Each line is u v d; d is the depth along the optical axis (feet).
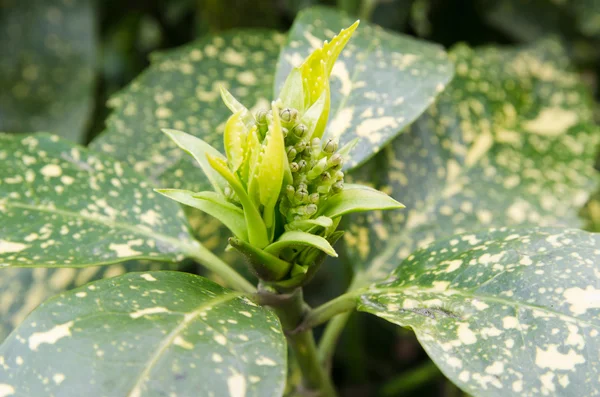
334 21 1.51
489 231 1.29
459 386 1.13
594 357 1.14
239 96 1.66
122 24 2.60
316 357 1.43
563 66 1.82
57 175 1.38
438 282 1.25
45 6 2.31
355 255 1.53
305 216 1.19
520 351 1.16
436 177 1.62
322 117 1.21
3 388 1.09
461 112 1.69
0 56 2.27
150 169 1.56
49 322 1.13
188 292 1.19
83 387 1.09
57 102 2.27
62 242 1.31
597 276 1.20
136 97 1.67
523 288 1.20
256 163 1.18
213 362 1.11
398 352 2.24
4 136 1.42
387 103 1.41
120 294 1.17
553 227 1.26
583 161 1.65
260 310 1.19
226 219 1.22
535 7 2.32
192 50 1.73
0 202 1.34
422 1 2.17
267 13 2.08
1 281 1.59
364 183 1.59
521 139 1.68
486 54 1.81
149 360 1.11
